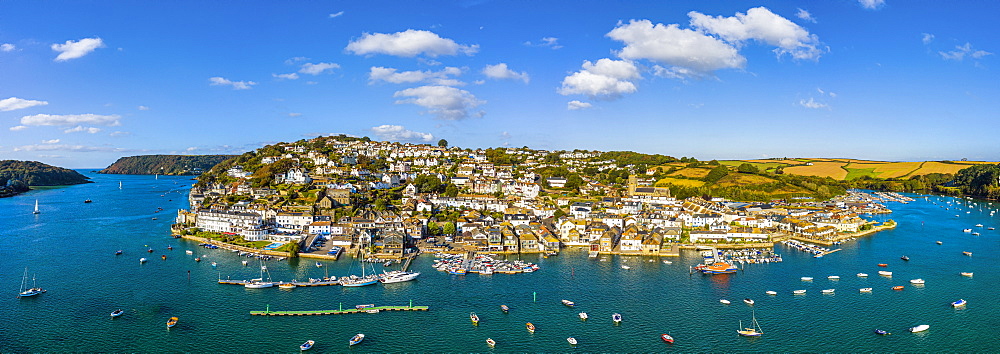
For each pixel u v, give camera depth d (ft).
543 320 528.63
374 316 536.01
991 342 479.41
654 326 514.68
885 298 592.19
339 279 646.74
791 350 464.65
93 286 619.26
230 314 536.42
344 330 501.56
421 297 591.37
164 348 459.32
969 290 619.67
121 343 467.11
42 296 581.53
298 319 526.16
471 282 647.56
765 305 570.05
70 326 501.56
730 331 503.61
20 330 489.67
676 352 460.55
